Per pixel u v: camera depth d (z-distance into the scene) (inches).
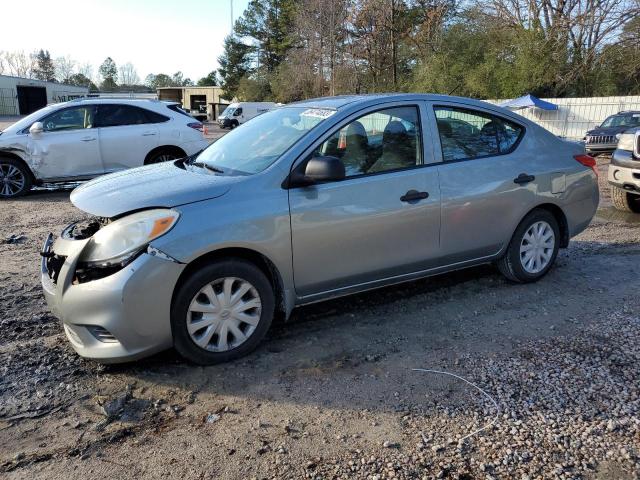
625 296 188.4
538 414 119.1
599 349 148.4
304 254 148.7
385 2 1402.6
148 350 132.4
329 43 1577.3
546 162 195.0
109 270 129.0
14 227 295.3
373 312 175.6
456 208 173.8
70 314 130.3
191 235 131.5
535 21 1163.3
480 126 185.2
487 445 109.3
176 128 413.4
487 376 135.1
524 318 170.4
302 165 149.2
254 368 140.4
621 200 333.1
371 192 157.8
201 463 104.9
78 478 100.9
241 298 142.1
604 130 754.2
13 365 140.7
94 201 140.1
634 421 116.3
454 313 174.6
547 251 200.2
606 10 1066.7
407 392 128.8
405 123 168.9
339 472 102.1
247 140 172.1
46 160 379.6
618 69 1109.1
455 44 1317.7
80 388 130.8
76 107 391.9
